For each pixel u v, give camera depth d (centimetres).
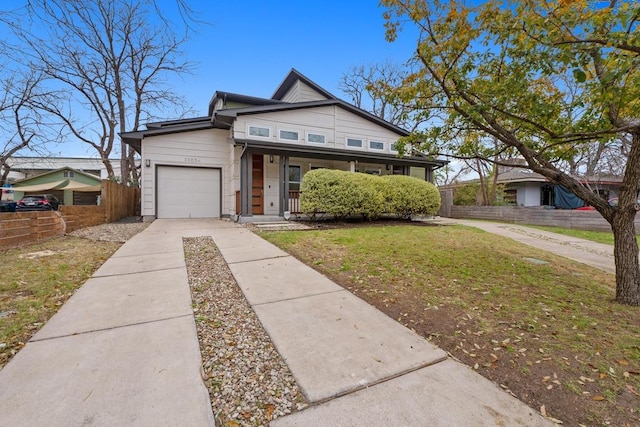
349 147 1200
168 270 427
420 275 422
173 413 160
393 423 156
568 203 1670
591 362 218
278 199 1159
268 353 223
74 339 234
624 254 344
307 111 1123
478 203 1734
